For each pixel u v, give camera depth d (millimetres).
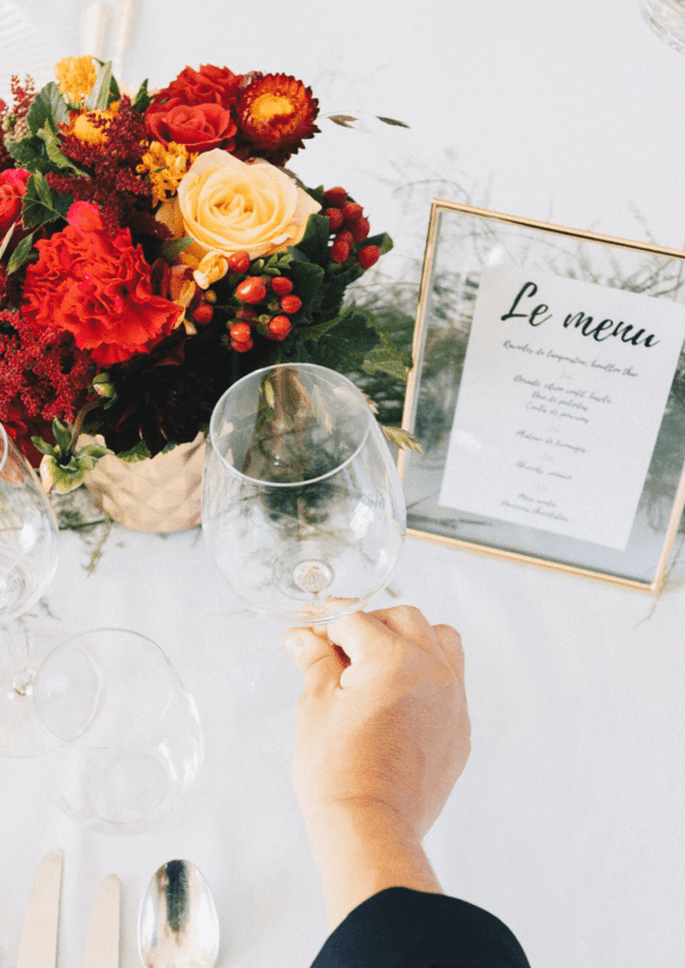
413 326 673
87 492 685
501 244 565
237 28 822
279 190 500
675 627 631
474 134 760
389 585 656
